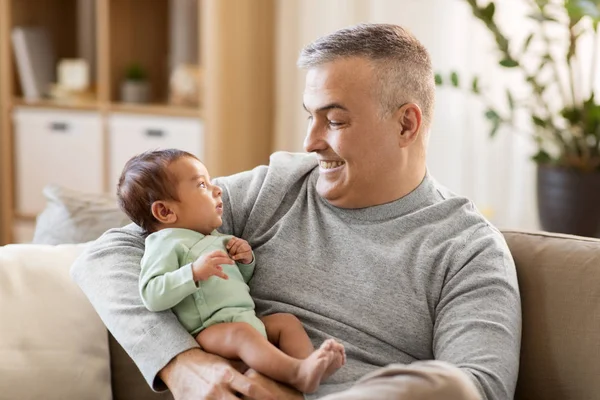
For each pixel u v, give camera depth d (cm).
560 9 295
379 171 155
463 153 339
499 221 339
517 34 326
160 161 153
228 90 348
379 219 157
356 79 151
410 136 156
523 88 330
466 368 133
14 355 155
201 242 149
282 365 132
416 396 107
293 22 362
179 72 356
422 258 150
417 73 156
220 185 171
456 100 340
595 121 283
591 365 147
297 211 163
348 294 151
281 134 371
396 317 148
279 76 369
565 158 291
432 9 339
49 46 377
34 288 162
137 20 374
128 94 362
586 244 159
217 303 144
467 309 142
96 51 378
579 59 323
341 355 131
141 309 143
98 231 187
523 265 160
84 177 361
